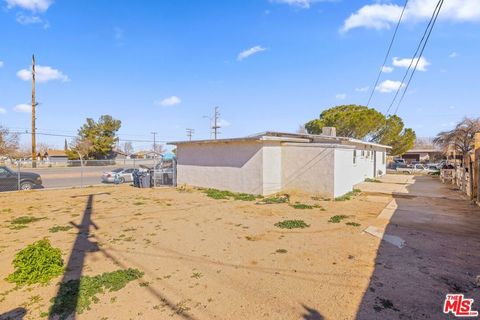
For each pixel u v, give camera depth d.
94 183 20.94
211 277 4.46
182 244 6.09
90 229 7.41
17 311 3.55
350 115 28.34
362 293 3.91
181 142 16.11
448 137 31.33
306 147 12.70
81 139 47.75
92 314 3.45
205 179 15.44
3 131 38.53
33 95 30.77
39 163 33.94
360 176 17.64
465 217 8.41
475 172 10.91
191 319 3.33
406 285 4.14
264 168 12.65
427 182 18.17
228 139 13.39
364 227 7.33
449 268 4.74
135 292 3.99
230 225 7.67
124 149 77.69
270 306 3.60
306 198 12.07
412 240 6.23
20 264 4.38
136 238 6.57
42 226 7.78
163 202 11.50
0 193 14.59
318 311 3.47
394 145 33.03
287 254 5.44
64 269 4.80
